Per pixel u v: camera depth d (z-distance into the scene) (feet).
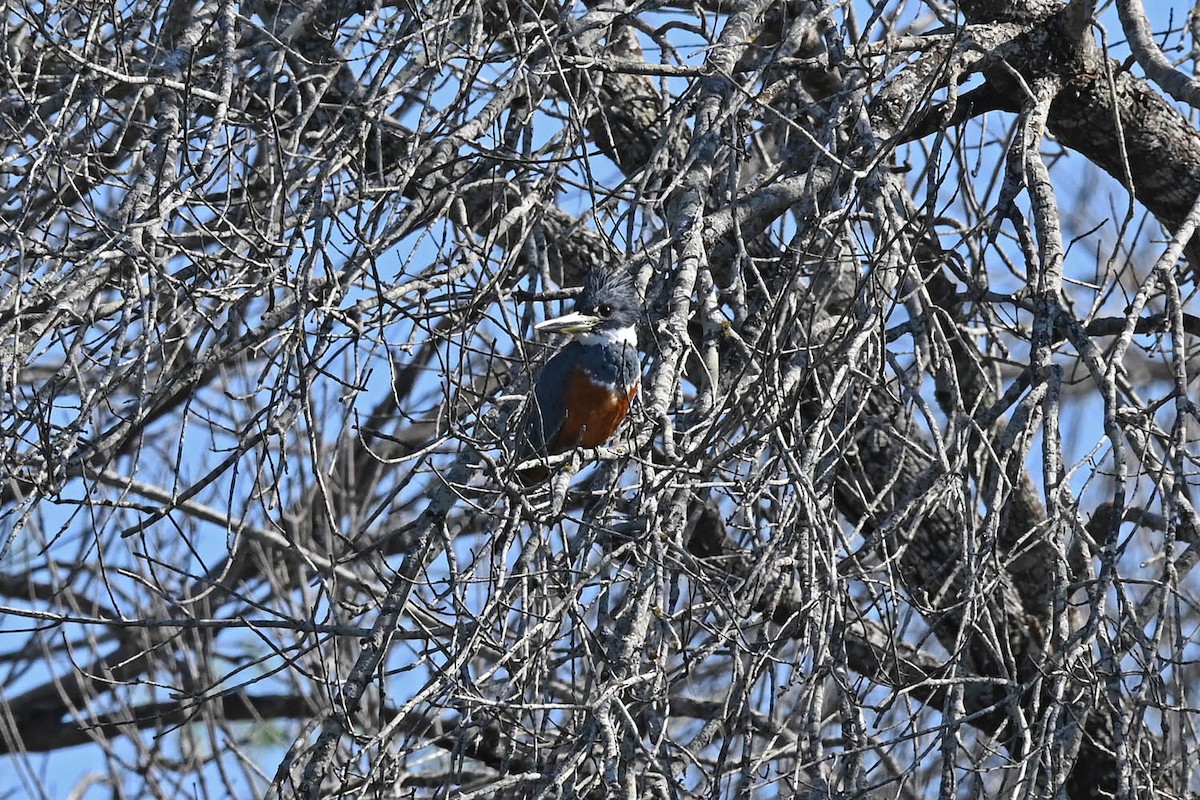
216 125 29.22
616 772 22.30
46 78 33.68
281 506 25.20
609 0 37.40
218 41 35.01
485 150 30.96
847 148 29.01
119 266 30.04
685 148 42.88
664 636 24.14
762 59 34.78
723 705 23.79
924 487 27.53
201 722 46.19
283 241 29.53
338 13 37.55
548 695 28.71
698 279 31.09
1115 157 38.93
